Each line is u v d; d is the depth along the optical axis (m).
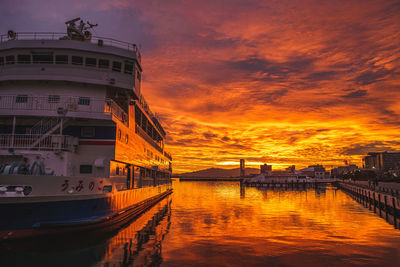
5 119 22.08
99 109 23.16
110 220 19.50
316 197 68.69
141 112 32.41
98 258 13.68
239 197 65.81
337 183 154.38
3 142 21.11
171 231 21.20
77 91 23.19
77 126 21.62
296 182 141.62
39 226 14.75
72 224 15.79
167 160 64.69
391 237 19.91
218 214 32.62
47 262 12.90
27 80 22.83
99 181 19.11
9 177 14.09
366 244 17.72
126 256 14.16
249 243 17.69
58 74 22.75
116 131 21.77
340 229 23.14
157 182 49.69
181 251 15.44
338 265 13.44
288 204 48.09
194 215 31.28
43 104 22.72
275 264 13.46
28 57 22.92
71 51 23.30
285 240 18.67
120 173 24.52
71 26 27.03
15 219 14.23
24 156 19.42
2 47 22.98
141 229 21.72
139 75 27.59
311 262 13.83
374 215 33.06
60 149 19.53
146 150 35.72
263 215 32.28
